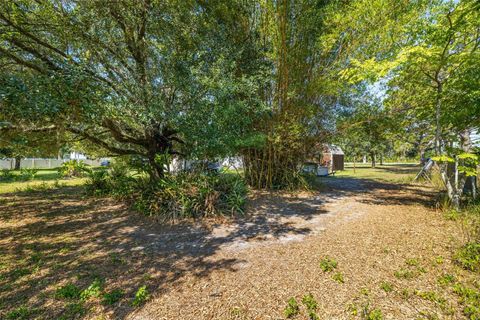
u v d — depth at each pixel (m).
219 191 5.19
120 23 4.84
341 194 7.18
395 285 2.25
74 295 2.20
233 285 2.36
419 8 5.15
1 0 3.85
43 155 6.20
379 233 3.61
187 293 2.24
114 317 1.92
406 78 5.00
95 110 4.02
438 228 3.65
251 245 3.42
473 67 4.19
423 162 12.49
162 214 4.76
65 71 3.86
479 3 3.22
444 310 1.89
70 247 3.38
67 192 7.65
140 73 5.11
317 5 6.09
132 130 6.13
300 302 2.06
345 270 2.55
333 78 6.25
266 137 6.48
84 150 7.50
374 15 5.41
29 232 4.00
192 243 3.53
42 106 3.14
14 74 3.63
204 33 5.51
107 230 4.10
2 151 5.52
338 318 1.85
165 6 4.91
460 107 4.62
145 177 6.57
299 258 2.91
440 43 4.07
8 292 2.26
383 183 9.67
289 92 6.29
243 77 5.33
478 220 3.71
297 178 7.88
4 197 6.82
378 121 6.91
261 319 1.88
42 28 4.36
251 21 6.40
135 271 2.68
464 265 2.50
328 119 7.34
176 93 5.25
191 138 5.16
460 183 4.64
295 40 6.27
